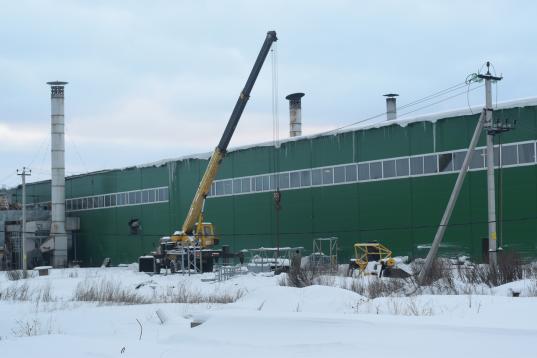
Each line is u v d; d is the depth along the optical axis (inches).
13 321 776.9
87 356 423.5
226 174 2400.3
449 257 1753.2
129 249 2829.7
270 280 1390.3
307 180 2133.4
